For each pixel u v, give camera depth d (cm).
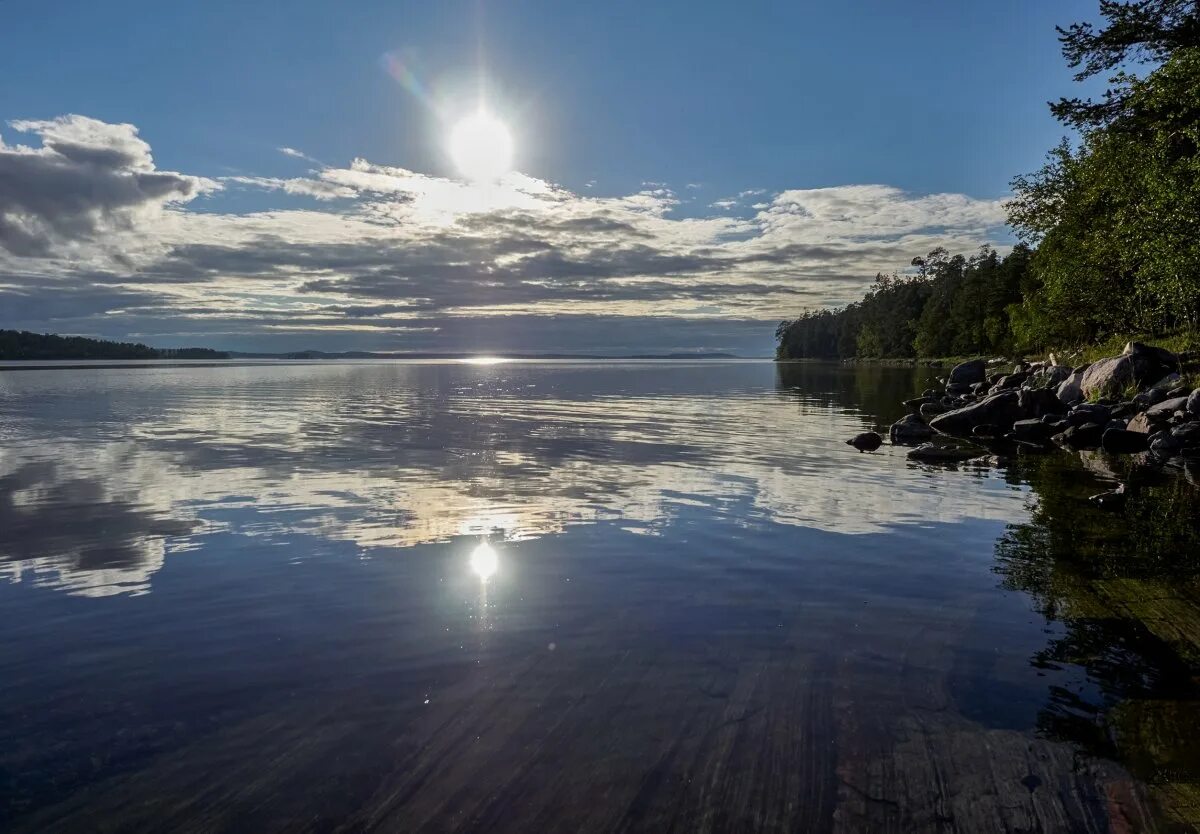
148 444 1895
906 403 3562
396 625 632
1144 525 1034
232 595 711
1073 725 473
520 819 374
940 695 512
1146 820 382
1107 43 2903
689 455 1730
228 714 479
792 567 811
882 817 380
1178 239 2697
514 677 532
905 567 816
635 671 543
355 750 436
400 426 2394
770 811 382
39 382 5638
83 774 413
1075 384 3105
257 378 6756
